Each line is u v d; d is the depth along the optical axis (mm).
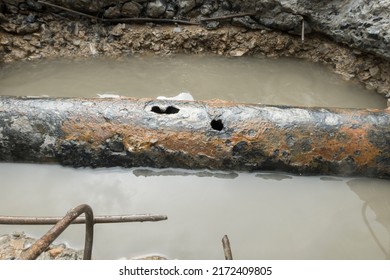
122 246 798
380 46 1226
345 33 1303
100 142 914
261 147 899
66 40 1429
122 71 1374
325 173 935
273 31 1427
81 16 1439
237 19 1434
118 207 875
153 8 1429
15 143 925
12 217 598
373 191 937
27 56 1399
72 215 547
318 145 900
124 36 1438
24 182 932
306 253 811
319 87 1329
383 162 907
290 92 1316
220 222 860
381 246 834
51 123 917
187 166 931
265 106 934
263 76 1382
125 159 929
